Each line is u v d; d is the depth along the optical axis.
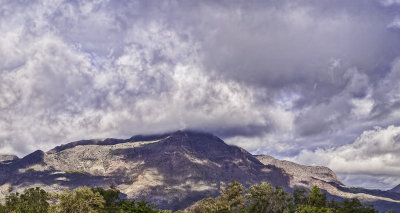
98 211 163.00
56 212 151.38
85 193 158.50
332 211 169.38
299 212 173.12
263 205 193.38
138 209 182.88
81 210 151.00
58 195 158.12
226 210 197.62
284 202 194.38
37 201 195.12
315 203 188.25
